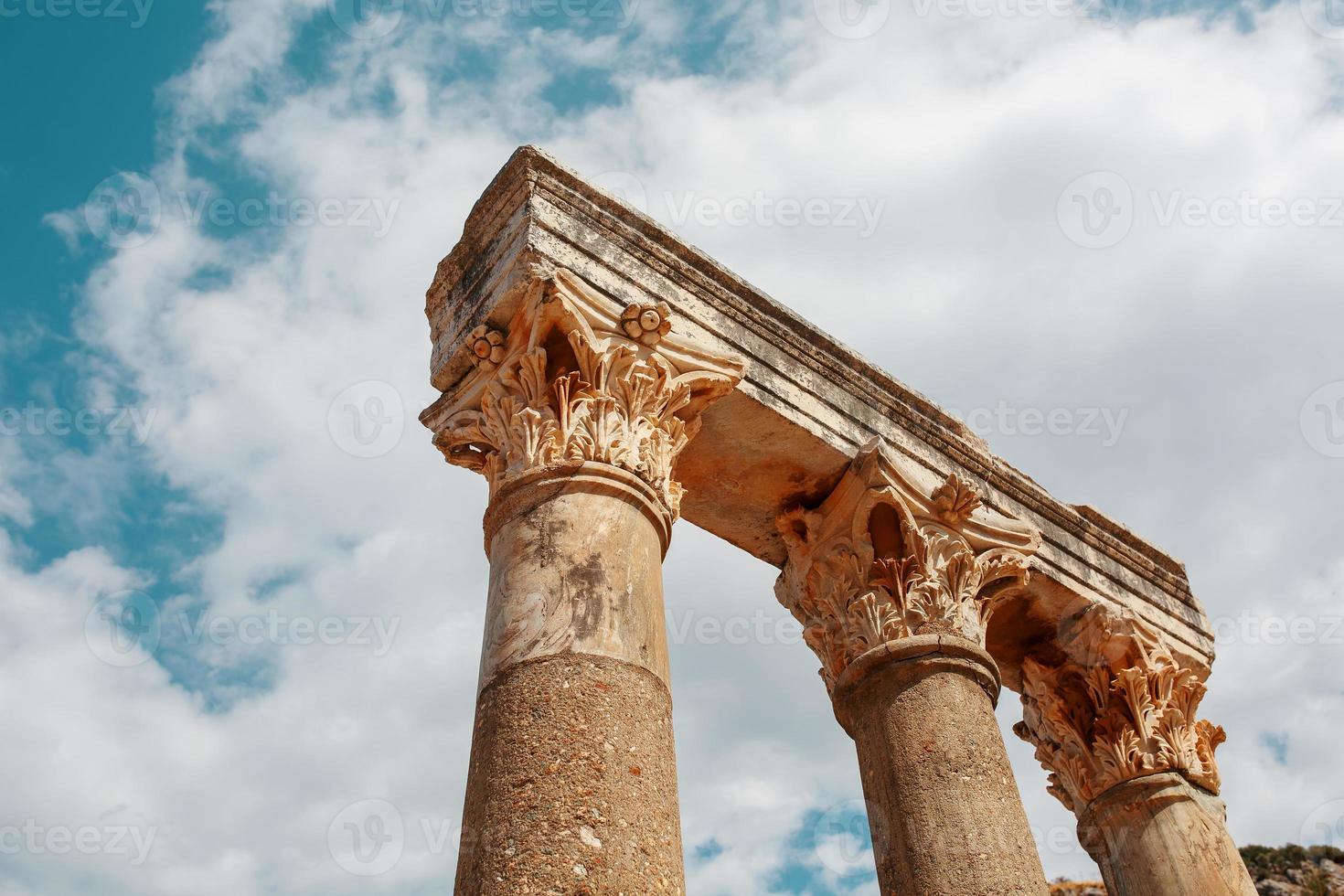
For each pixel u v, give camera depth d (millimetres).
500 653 9281
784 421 12938
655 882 8070
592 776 8359
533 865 7883
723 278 13219
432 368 12281
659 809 8516
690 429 12062
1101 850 14945
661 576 10406
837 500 13562
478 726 9039
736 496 13812
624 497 10391
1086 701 15547
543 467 10367
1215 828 14336
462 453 11734
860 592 13227
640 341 11500
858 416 13938
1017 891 10758
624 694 8969
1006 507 15164
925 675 12391
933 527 13609
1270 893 32656
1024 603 15352
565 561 9680
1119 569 16469
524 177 11922
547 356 11219
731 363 12289
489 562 10523
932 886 10898
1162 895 13898
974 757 11703
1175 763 14664
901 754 11883
